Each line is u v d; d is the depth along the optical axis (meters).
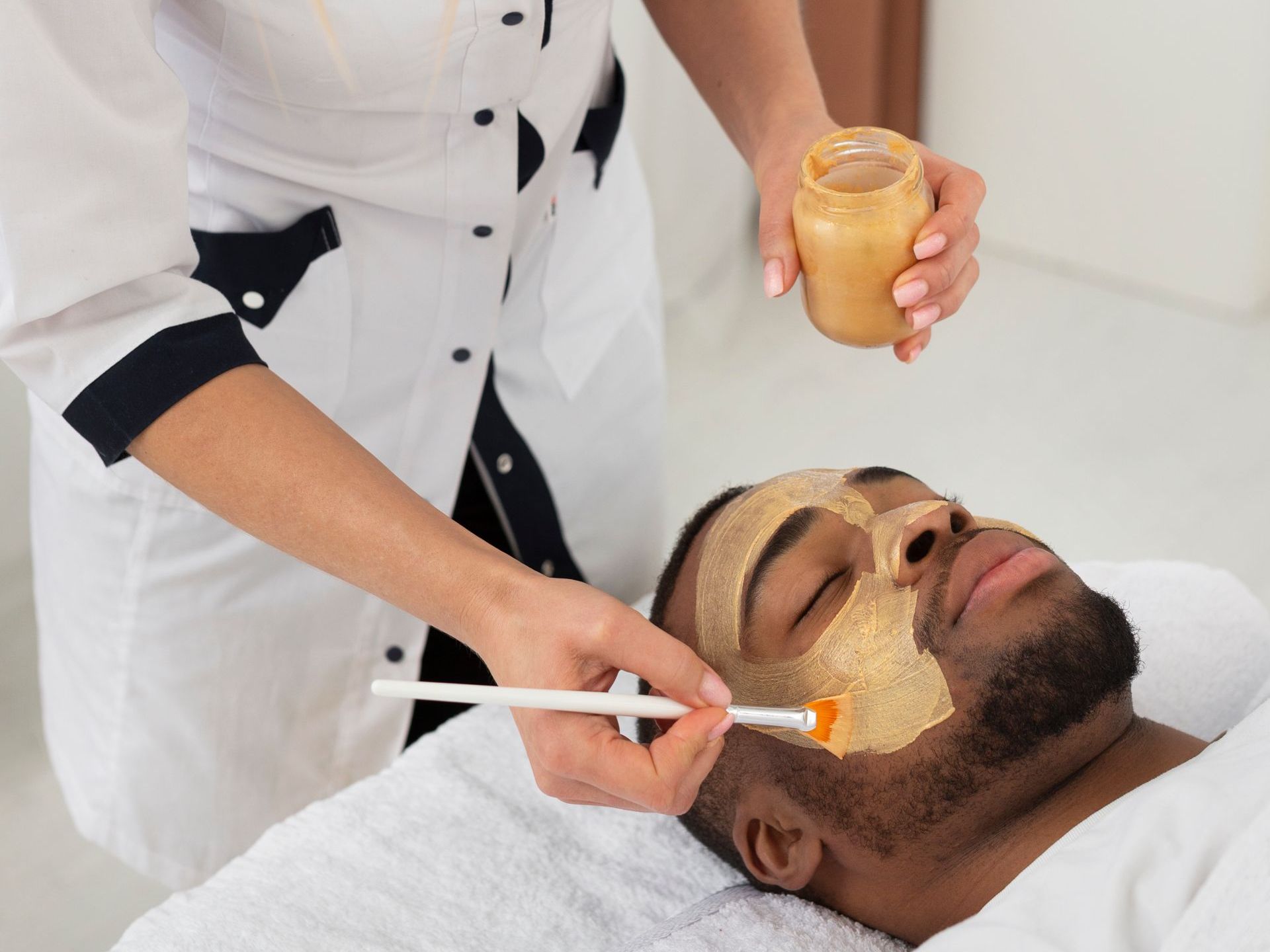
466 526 1.38
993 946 0.75
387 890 1.01
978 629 0.89
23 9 0.69
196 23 0.89
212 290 0.81
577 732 0.72
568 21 0.97
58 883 1.66
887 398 2.41
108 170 0.75
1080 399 2.36
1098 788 0.92
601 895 1.02
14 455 1.93
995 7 2.53
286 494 0.76
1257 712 0.85
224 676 1.18
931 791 0.89
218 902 1.00
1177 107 2.42
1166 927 0.71
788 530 0.97
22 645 1.95
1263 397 2.31
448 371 1.13
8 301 0.75
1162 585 1.22
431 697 0.70
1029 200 2.69
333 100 0.93
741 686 0.94
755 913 0.95
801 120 1.07
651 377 1.38
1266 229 2.42
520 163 1.04
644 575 1.48
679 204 2.58
